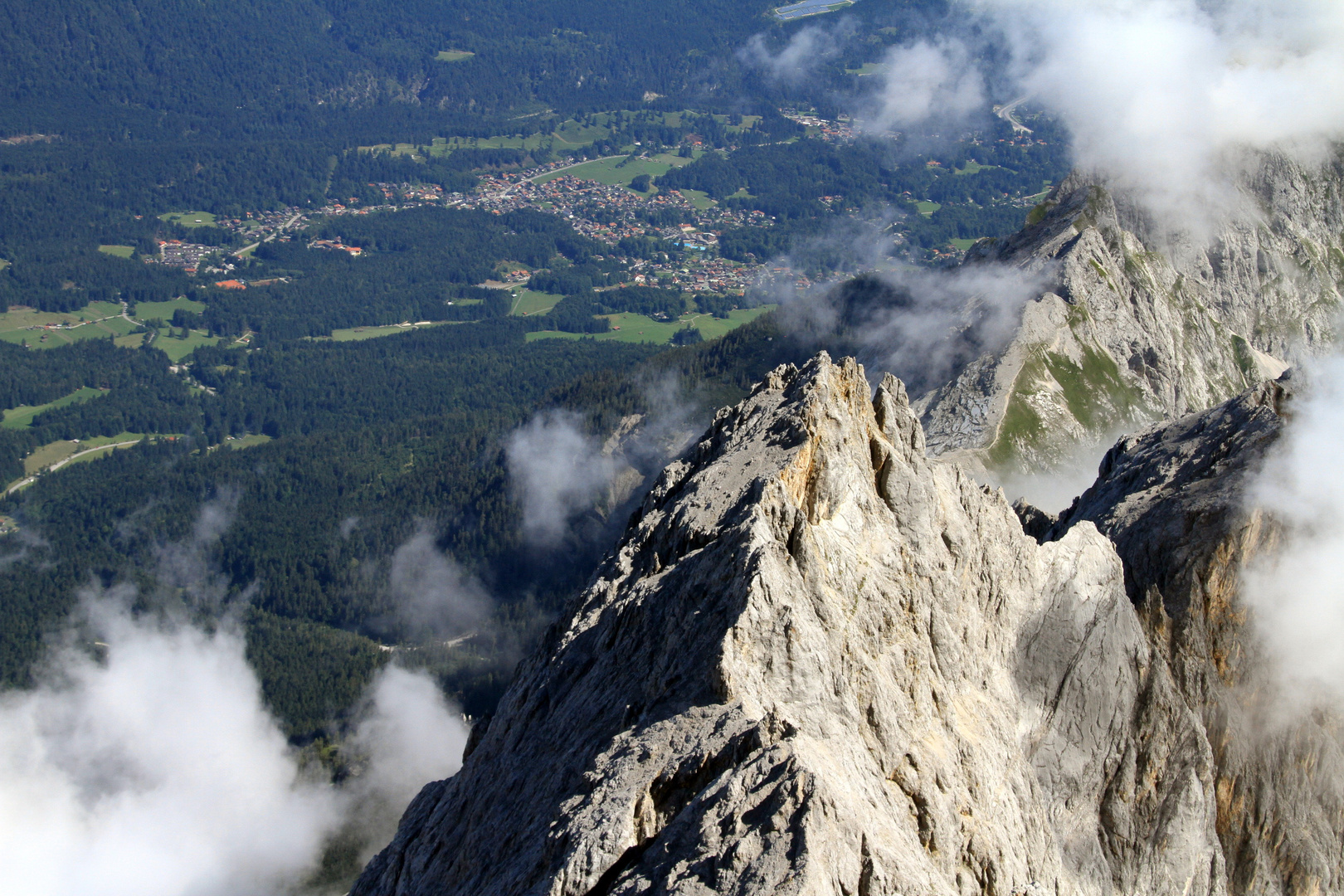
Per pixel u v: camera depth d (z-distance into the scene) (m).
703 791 40.06
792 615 47.28
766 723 42.19
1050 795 64.75
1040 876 56.78
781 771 39.22
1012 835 55.06
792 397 63.22
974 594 63.25
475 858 48.69
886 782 47.69
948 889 43.69
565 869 39.50
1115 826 67.06
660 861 38.41
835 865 36.91
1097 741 67.06
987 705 59.75
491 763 55.94
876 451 61.53
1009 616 65.25
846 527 56.84
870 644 53.50
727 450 62.66
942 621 58.47
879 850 39.41
